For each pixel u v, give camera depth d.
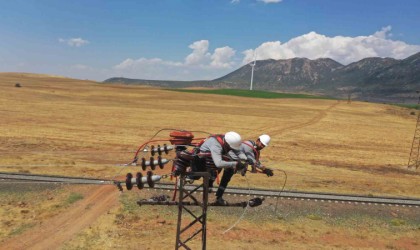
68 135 44.34
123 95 117.81
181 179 10.16
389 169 37.97
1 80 151.88
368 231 20.41
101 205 21.11
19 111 63.12
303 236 19.38
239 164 8.98
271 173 9.61
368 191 27.38
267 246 18.12
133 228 18.84
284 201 22.92
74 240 17.20
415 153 48.88
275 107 106.19
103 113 68.69
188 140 9.84
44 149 35.66
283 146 46.16
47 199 21.33
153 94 129.12
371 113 107.25
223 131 55.09
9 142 37.66
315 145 49.03
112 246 16.94
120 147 39.16
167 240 17.84
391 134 66.38
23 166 27.55
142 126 55.69
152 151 10.20
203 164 9.76
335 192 26.14
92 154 34.59
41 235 17.47
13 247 16.23
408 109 127.81
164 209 21.16
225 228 19.62
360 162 40.62
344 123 78.12
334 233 19.95
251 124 65.25
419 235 20.33
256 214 21.27
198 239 18.25
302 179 29.45
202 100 115.56
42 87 123.94
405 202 23.89
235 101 119.38
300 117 83.25
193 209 21.36
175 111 79.44
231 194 22.75
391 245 19.00
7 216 19.06
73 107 75.19
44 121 54.22
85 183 22.69
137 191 22.89
